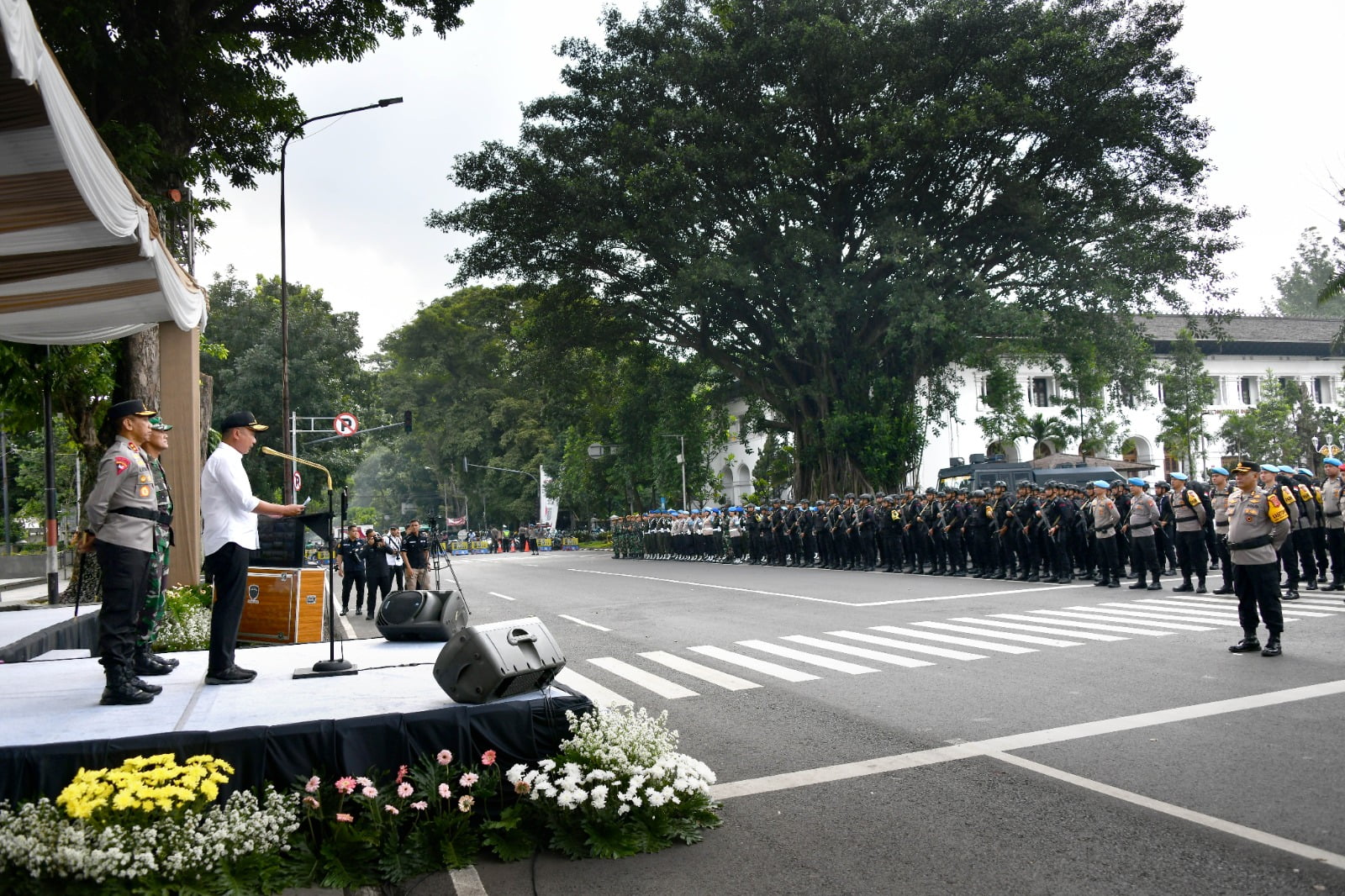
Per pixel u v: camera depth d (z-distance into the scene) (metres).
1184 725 6.88
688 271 30.34
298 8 16.45
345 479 43.59
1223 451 48.81
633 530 41.59
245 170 18.41
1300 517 14.77
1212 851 4.54
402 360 82.56
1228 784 5.49
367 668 6.51
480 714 5.09
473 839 4.80
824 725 7.39
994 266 33.81
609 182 31.86
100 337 10.38
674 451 51.59
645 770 5.14
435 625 7.82
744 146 30.16
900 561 23.22
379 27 16.94
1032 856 4.61
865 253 31.31
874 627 12.78
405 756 4.93
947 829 5.03
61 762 4.41
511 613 17.53
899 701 8.11
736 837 5.08
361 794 4.64
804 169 29.73
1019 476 30.33
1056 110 28.89
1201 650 9.89
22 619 9.85
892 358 34.81
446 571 33.25
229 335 43.66
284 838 4.52
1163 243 30.77
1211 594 15.01
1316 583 15.16
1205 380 43.03
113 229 5.95
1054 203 30.94
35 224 6.38
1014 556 19.95
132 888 4.03
